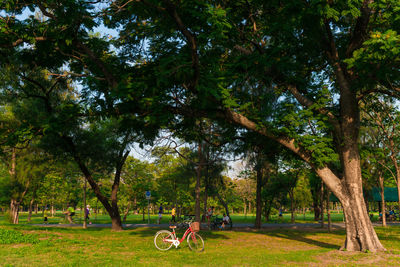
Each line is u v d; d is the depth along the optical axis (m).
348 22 12.65
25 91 17.83
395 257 10.24
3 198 28.34
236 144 17.86
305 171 30.12
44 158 20.28
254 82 13.35
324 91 12.61
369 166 25.45
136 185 35.72
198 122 15.95
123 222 32.81
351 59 9.92
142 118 11.38
